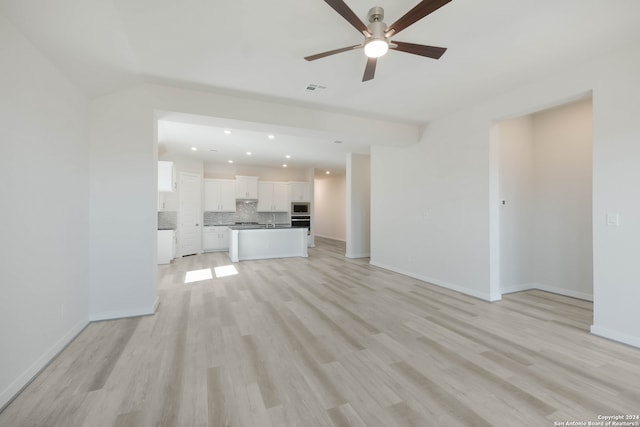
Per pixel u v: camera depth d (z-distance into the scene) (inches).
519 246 176.1
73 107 109.5
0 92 71.3
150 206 131.7
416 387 78.5
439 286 182.9
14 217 76.3
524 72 121.0
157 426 63.9
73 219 109.1
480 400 73.1
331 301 152.9
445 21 87.0
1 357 70.8
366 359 93.4
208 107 139.8
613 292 106.5
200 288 177.9
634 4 79.7
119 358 93.5
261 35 94.3
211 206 342.6
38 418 66.2
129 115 128.9
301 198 389.4
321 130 166.2
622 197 104.0
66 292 103.2
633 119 101.3
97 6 77.7
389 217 231.5
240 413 68.2
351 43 99.3
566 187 166.7
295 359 93.2
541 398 73.7
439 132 182.4
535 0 78.0
